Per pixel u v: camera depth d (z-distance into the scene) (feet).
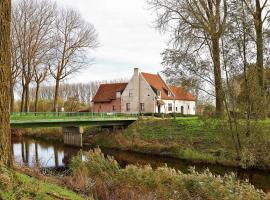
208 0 82.53
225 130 73.46
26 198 20.25
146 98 174.81
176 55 74.43
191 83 70.95
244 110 69.10
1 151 22.52
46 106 208.44
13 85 121.39
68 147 109.60
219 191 28.45
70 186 33.09
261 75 68.59
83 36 137.08
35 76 134.82
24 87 127.75
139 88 177.27
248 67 66.59
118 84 195.42
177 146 86.12
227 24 67.05
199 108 77.30
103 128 127.85
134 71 179.42
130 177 34.86
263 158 64.59
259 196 28.09
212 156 73.61
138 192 31.91
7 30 22.77
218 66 68.64
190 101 201.67
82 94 369.91
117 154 91.86
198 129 95.81
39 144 115.44
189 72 71.15
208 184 29.86
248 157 65.51
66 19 133.90
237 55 66.08
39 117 101.96
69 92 363.56
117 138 109.91
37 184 23.56
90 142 116.98
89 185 32.81
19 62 119.14
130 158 84.38
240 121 70.44
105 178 36.19
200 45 80.79
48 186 26.43
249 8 71.41
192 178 31.04
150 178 33.71
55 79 133.90
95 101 193.98
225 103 70.13
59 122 105.70
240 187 29.27
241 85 69.36
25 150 99.76
